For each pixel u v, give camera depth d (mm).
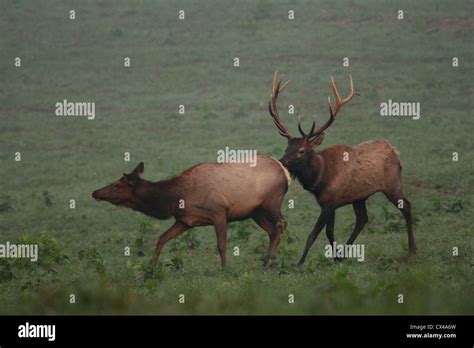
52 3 51844
